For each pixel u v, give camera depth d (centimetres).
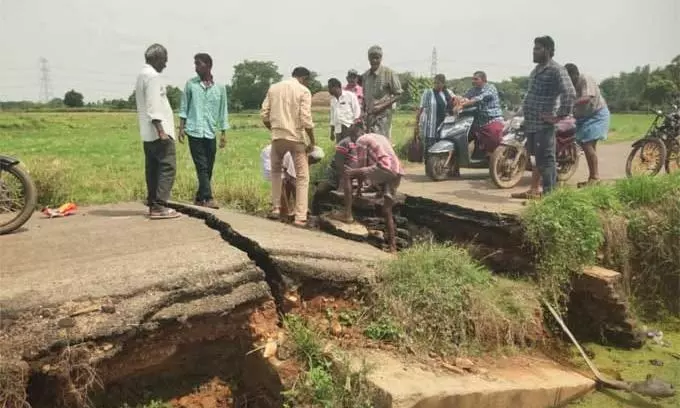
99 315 379
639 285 681
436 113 932
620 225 657
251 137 3572
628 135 1798
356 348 450
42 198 905
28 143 3450
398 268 509
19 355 348
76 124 5584
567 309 606
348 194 677
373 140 657
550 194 639
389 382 401
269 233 558
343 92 908
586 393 493
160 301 399
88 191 1105
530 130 696
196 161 752
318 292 486
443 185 834
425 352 462
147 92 603
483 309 501
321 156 771
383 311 482
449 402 398
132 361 397
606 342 602
